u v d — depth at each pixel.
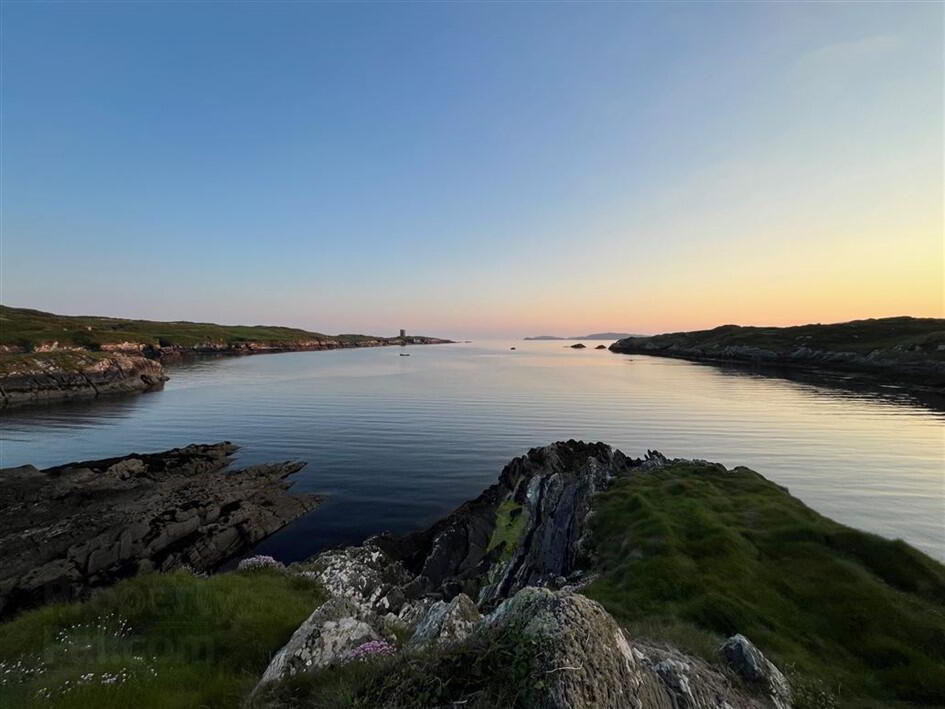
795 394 84.31
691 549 17.77
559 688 5.12
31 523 29.03
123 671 8.84
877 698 10.50
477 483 39.88
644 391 92.44
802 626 13.36
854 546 17.27
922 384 91.00
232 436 57.12
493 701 5.22
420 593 22.78
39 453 50.06
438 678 5.75
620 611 13.85
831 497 32.41
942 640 12.43
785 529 18.75
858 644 12.60
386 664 6.80
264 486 38.22
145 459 43.91
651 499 24.27
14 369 83.62
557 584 19.50
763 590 14.88
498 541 26.91
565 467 35.72
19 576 22.36
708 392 89.12
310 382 113.62
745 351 163.12
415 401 82.62
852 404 73.12
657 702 6.43
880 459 42.38
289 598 13.84
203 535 28.48
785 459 42.72
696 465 31.09
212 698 8.21
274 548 29.39
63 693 8.05
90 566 23.97
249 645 10.49
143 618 12.14
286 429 60.56
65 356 92.94
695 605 13.88
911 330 132.75
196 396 90.25
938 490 33.84
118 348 141.62
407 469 43.62
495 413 70.19
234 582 14.75
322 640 9.10
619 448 48.38
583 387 100.75
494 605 20.55
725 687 8.41
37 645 10.82
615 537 21.14
